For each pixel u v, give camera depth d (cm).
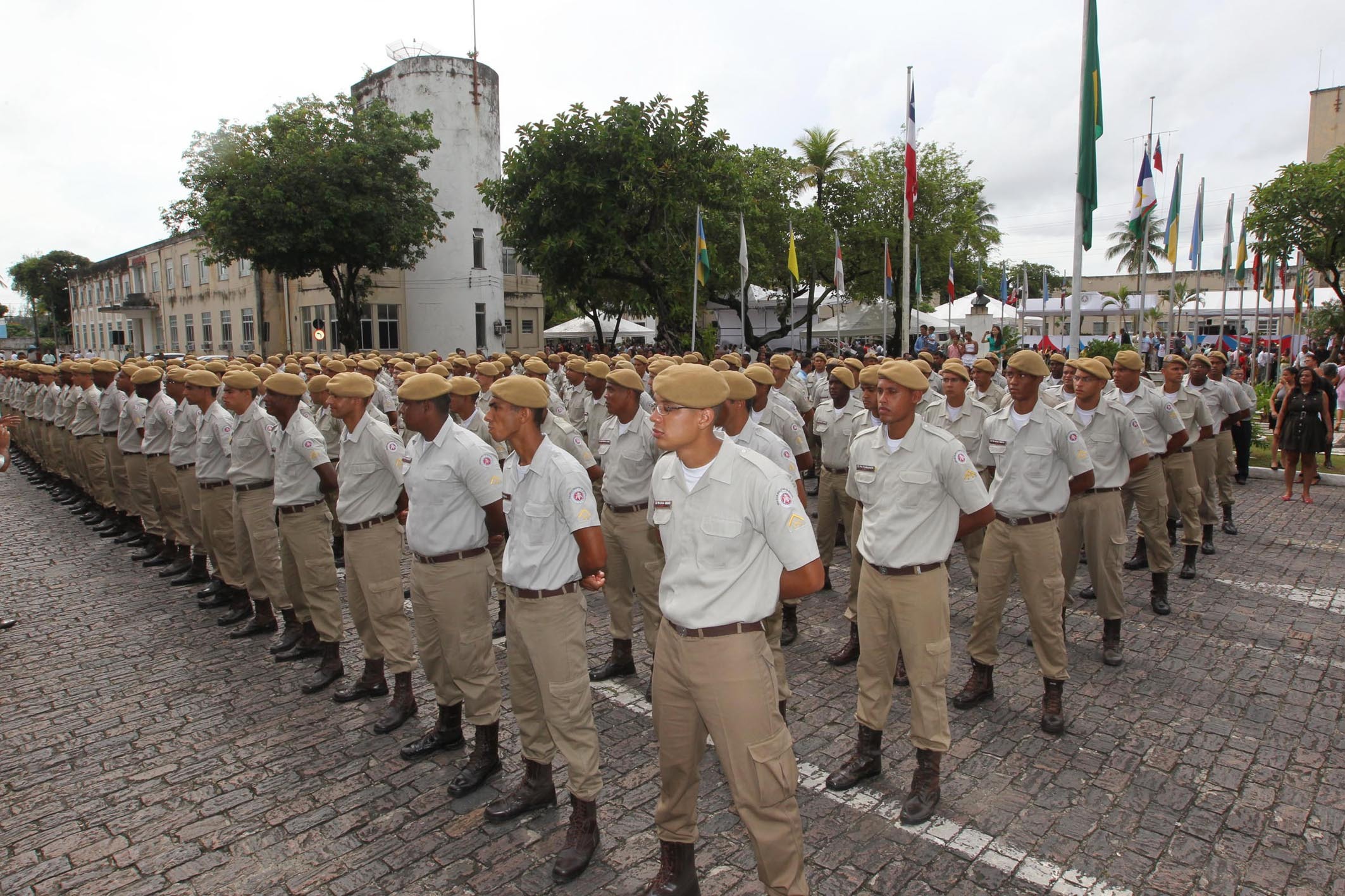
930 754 408
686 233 2059
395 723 515
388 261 2744
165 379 884
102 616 739
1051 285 6700
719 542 308
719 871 370
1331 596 734
